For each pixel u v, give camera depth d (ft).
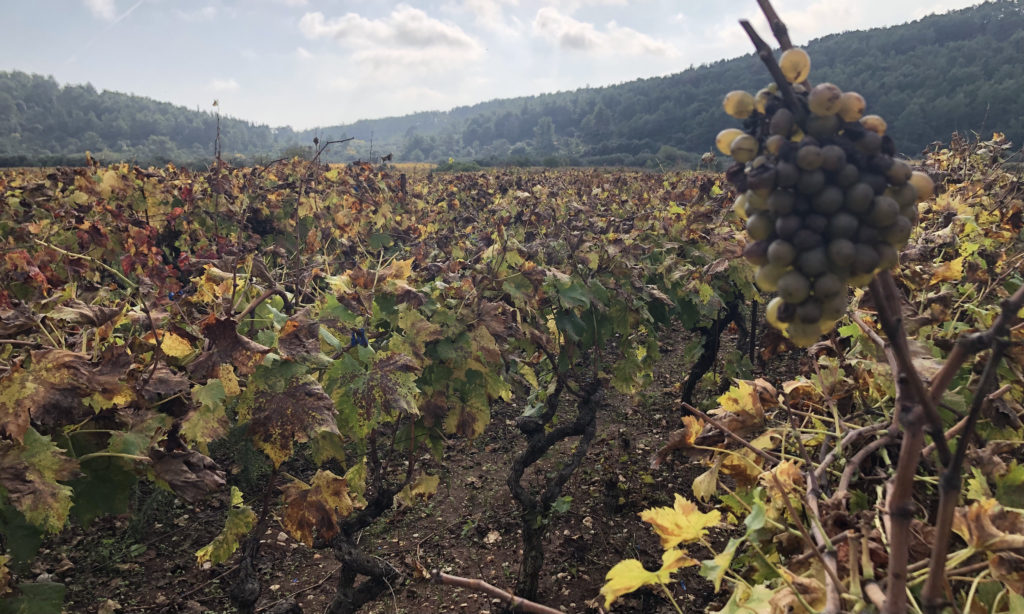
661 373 26.84
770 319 2.60
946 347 5.99
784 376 22.63
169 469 6.43
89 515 6.31
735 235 17.58
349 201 25.21
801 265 2.41
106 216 17.76
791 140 2.48
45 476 5.51
